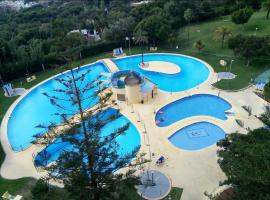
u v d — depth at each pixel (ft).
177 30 273.33
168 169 104.68
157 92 168.86
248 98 149.28
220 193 88.28
